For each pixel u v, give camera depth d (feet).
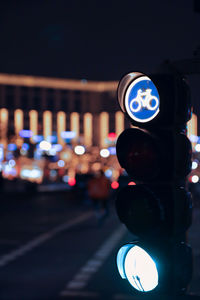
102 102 596.29
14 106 554.87
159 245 9.04
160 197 9.17
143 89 9.56
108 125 595.47
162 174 9.22
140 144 9.30
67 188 239.30
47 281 32.68
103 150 317.42
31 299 27.73
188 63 9.55
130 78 9.68
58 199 148.97
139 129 9.27
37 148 302.86
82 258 41.91
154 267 8.84
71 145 413.59
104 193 68.39
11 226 69.67
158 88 9.25
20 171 272.92
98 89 597.52
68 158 402.72
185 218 9.32
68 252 45.19
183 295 8.99
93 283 31.99
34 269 36.86
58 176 347.15
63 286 31.17
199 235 57.88
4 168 261.03
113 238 56.03
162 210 9.04
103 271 36.11
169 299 8.85
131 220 9.15
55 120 574.97
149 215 9.03
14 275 34.63
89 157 401.29
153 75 9.39
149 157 9.21
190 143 9.68
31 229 65.77
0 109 549.54
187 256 9.24
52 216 88.17
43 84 569.23
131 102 9.62
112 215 91.25
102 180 68.44
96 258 41.91
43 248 47.73
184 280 9.13
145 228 9.07
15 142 262.26
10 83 554.87
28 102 561.43
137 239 9.16
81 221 78.48
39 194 179.42
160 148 9.14
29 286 31.19
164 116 9.26
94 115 594.24
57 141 563.89
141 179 9.31
